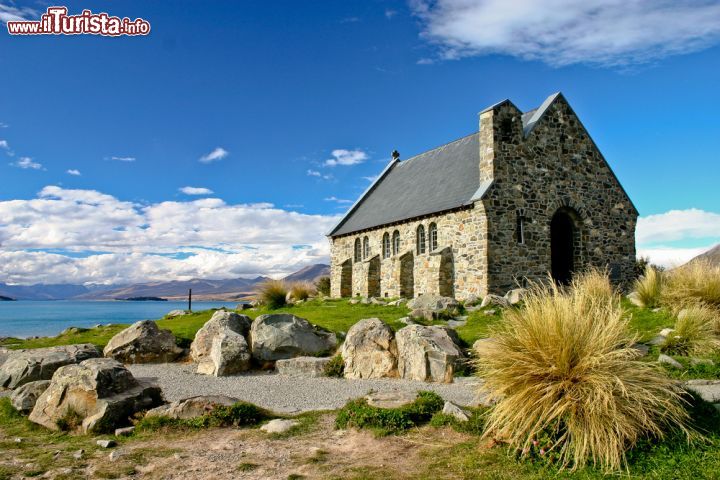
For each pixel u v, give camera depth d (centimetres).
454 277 2880
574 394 711
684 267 1820
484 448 761
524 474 673
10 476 725
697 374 1206
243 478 702
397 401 976
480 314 2036
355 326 1588
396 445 809
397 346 1498
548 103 2969
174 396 1259
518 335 808
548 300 830
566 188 2942
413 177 3922
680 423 716
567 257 3098
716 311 1577
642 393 716
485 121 2795
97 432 941
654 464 658
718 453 668
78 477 718
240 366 1602
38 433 957
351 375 1495
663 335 1500
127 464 766
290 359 1612
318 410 1062
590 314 805
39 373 1409
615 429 684
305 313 2533
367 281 3606
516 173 2786
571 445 693
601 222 3044
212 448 834
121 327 2723
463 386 1281
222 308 3288
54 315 8788
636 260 3431
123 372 1055
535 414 722
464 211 2820
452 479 670
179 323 2488
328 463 749
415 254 3234
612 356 750
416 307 2367
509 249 2727
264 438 879
